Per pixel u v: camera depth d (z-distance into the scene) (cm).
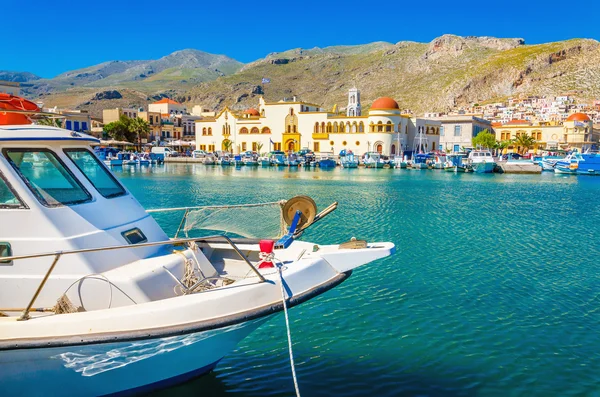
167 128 14400
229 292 656
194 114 18062
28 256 605
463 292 1370
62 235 658
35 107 834
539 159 9612
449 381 895
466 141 12425
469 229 2412
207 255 884
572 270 1605
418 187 5144
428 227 2470
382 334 1092
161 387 712
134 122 11275
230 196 4047
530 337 1073
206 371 759
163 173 7331
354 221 2653
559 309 1241
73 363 610
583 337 1073
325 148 10994
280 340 1065
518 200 3859
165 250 789
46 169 698
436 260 1730
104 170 807
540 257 1792
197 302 632
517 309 1240
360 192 4512
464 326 1134
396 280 1478
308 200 895
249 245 879
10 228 649
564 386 874
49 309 647
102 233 704
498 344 1040
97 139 795
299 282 712
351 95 12350
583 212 3123
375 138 10338
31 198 656
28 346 579
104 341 586
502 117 17975
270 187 5006
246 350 1016
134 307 621
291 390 859
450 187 5166
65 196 702
